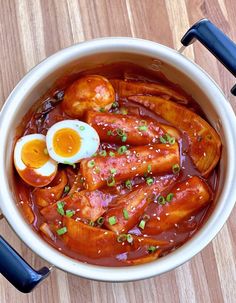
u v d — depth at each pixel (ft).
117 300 1.23
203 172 1.18
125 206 1.12
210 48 1.07
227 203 1.07
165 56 1.13
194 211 1.15
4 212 1.04
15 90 1.10
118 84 1.23
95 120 1.16
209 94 1.13
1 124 1.08
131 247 1.13
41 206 1.15
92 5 1.32
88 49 1.13
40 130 1.21
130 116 1.18
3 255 0.99
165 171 1.17
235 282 1.25
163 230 1.14
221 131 1.14
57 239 1.13
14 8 1.30
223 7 1.34
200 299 1.24
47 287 1.22
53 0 1.31
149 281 1.24
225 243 1.26
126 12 1.32
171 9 1.33
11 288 1.21
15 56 1.28
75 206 1.12
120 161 1.13
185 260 1.04
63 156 1.14
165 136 1.18
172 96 1.22
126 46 1.13
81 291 1.23
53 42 1.30
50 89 1.20
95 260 1.13
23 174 1.15
